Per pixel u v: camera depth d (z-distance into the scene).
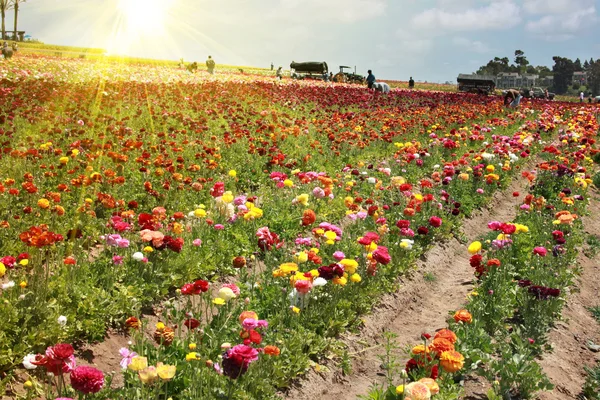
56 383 4.59
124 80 27.44
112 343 5.50
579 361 6.49
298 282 5.36
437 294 8.16
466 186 12.25
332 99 27.39
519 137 16.47
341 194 10.53
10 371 4.60
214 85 27.00
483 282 7.41
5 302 5.10
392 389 4.80
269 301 6.12
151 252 6.63
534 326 6.48
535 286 6.54
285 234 8.40
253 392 4.68
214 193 8.06
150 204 9.08
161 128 15.31
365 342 6.31
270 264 6.86
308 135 16.00
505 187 14.04
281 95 27.19
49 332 4.98
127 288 6.02
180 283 6.66
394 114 23.36
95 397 4.16
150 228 6.29
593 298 8.51
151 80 29.52
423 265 8.83
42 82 22.64
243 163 12.30
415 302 7.74
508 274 8.01
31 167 9.67
